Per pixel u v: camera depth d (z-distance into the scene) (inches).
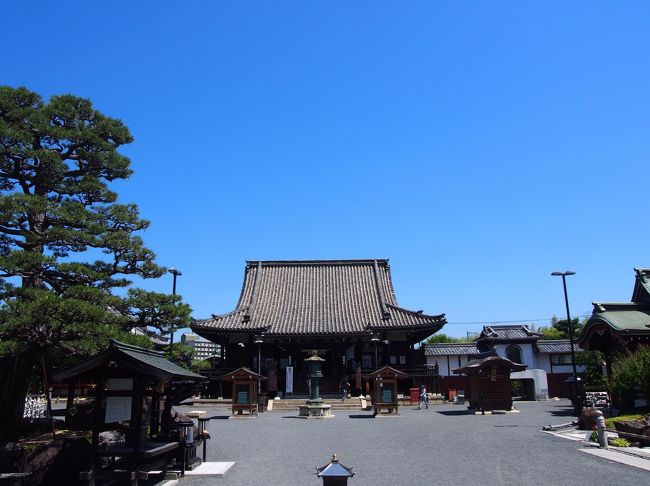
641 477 500.4
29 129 703.1
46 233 644.7
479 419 1110.4
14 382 642.2
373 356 1797.5
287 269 2186.3
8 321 536.4
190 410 1413.6
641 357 845.8
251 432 932.0
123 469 517.0
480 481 505.0
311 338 1731.1
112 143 787.4
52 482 501.0
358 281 2107.5
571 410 1294.3
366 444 764.6
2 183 713.0
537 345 2118.6
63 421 844.0
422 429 941.2
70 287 605.9
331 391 1736.0
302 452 699.4
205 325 1723.7
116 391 470.0
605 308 1077.8
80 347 581.6
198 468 577.3
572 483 486.9
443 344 2230.6
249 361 1772.9
